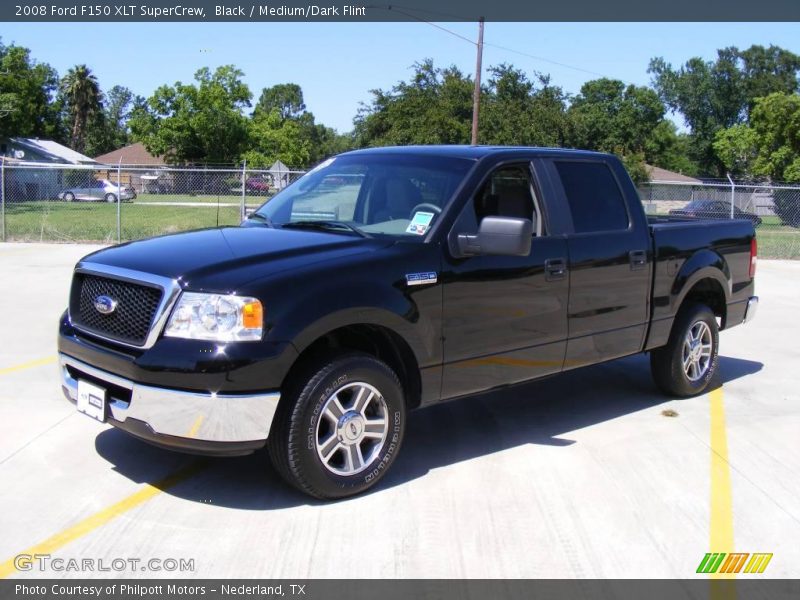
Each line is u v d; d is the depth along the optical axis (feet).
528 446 17.83
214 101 190.19
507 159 17.25
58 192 124.77
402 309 14.65
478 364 16.25
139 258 14.39
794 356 27.89
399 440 15.10
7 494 14.40
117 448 16.74
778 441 18.49
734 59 294.87
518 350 16.93
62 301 34.53
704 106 297.53
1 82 175.83
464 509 14.35
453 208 15.92
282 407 13.60
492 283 16.16
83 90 304.71
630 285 19.27
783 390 23.18
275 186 80.28
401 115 136.56
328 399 13.87
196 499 14.42
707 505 14.83
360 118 147.13
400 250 15.07
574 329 18.04
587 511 14.43
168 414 13.05
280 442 13.62
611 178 19.56
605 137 216.33
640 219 19.81
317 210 17.65
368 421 14.64
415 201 16.40
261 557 12.44
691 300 22.02
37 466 15.70
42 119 245.65
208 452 13.14
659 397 22.21
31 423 18.17
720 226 22.50
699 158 299.99
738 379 24.48
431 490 15.16
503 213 17.02
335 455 14.60
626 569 12.42
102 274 14.33
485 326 16.17
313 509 14.14
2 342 26.45
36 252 54.49
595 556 12.80
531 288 16.89
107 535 13.01
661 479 16.03
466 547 12.95
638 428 19.31
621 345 19.47
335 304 13.78
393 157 17.90
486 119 129.18
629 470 16.47
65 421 18.37
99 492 14.60
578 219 18.30
